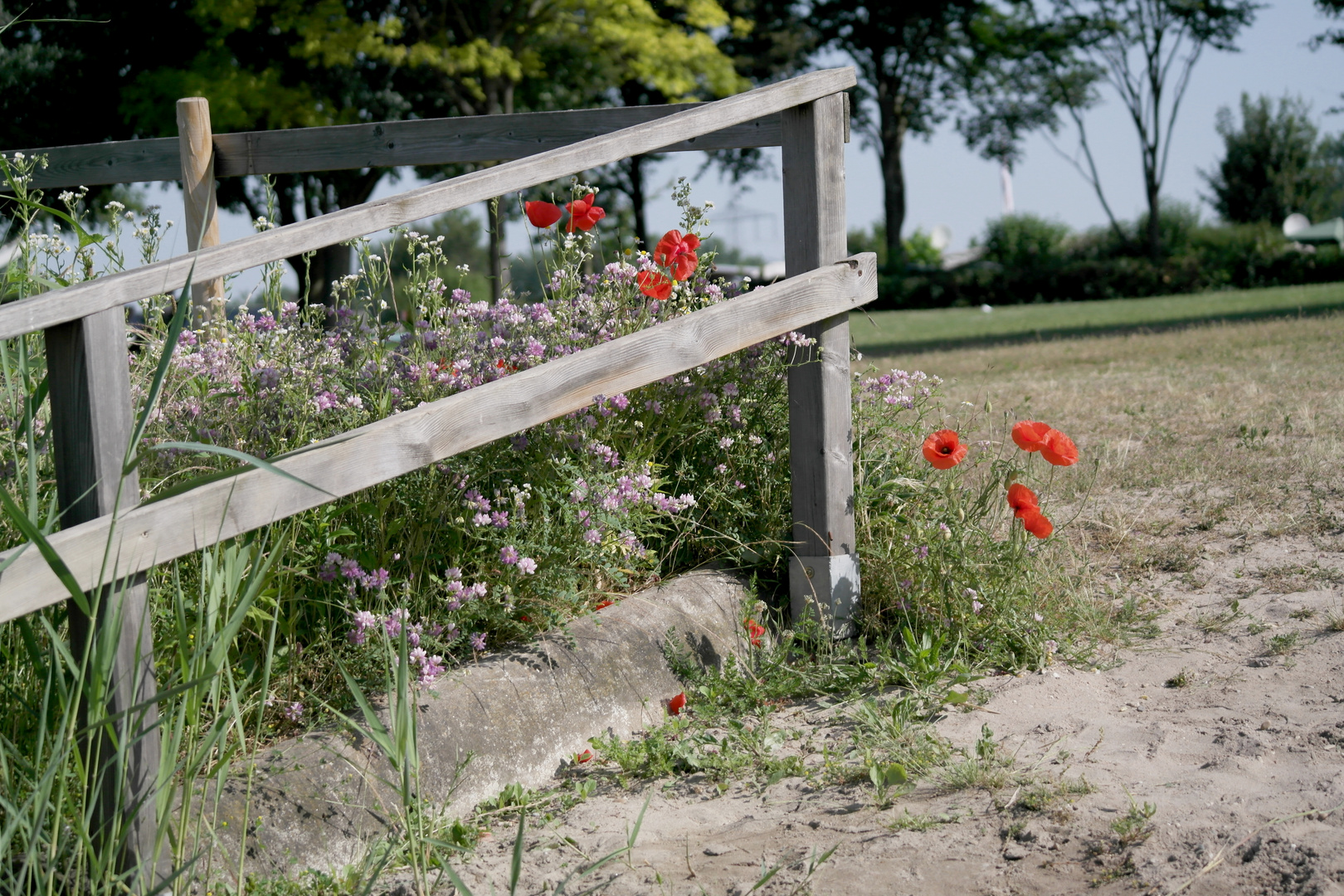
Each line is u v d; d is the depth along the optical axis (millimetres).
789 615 3814
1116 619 3719
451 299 3656
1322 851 2059
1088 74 41469
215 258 2135
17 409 2654
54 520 2031
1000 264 42344
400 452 2365
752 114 3291
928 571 3711
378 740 2178
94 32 19078
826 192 3551
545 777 2891
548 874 2328
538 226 3662
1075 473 5484
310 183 20812
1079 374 10188
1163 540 4512
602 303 3764
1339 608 3584
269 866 2326
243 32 19266
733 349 3211
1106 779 2531
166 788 2023
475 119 4746
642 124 3043
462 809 2680
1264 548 4301
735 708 3264
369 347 3475
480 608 3039
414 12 19250
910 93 43719
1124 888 2053
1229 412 6969
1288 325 13586
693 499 3641
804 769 2779
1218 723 2805
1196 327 15578
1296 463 5438
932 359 13531
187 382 3125
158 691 2133
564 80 24328
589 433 3504
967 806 2473
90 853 1914
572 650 3131
